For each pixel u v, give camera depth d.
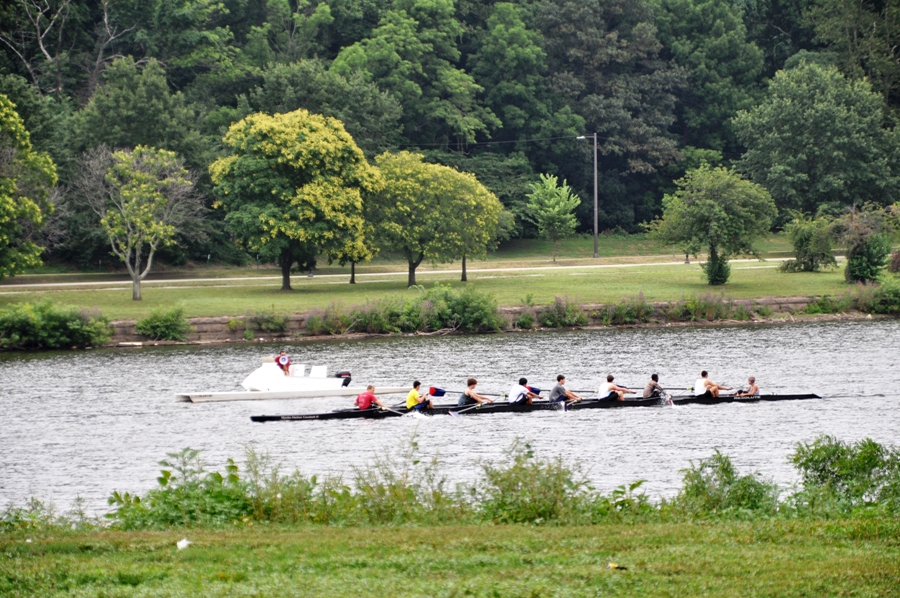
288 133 150.62
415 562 29.05
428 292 133.00
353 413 73.50
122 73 193.38
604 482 52.19
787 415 71.75
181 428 70.06
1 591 26.98
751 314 136.75
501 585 26.66
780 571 27.89
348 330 126.62
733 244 152.38
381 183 156.12
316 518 36.53
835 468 41.84
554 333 126.88
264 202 153.12
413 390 75.06
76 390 87.25
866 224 151.75
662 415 72.31
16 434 68.31
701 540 31.78
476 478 52.81
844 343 111.56
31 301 136.25
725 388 77.81
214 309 130.50
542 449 61.03
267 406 79.12
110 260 194.25
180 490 38.91
